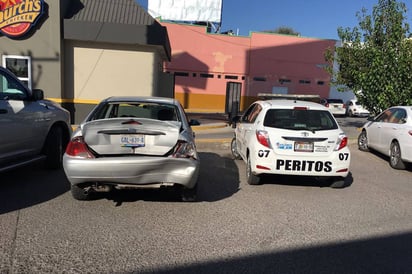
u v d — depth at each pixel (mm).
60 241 3988
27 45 13477
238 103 18609
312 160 6227
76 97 14539
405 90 12438
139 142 4844
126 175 4746
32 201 5309
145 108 6020
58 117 7148
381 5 15242
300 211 5332
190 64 29750
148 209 5129
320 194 6305
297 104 6820
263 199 5855
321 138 6227
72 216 4754
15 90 6211
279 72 31281
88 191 5102
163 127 4883
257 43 30703
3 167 5641
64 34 13688
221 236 4301
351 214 5297
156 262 3609
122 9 14633
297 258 3828
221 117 21422
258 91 31125
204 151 10320
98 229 4359
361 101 14414
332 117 6594
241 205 5496
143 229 4410
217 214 5047
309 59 31641
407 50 12844
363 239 4391
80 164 4703
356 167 8914
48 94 13781
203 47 29844
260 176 6621
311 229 4645
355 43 15953
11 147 5812
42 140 6707
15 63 13492
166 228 4473
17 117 5859
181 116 5684
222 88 30406
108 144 4812
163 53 16906
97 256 3680
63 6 13727
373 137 10383
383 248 4160
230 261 3697
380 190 6770
